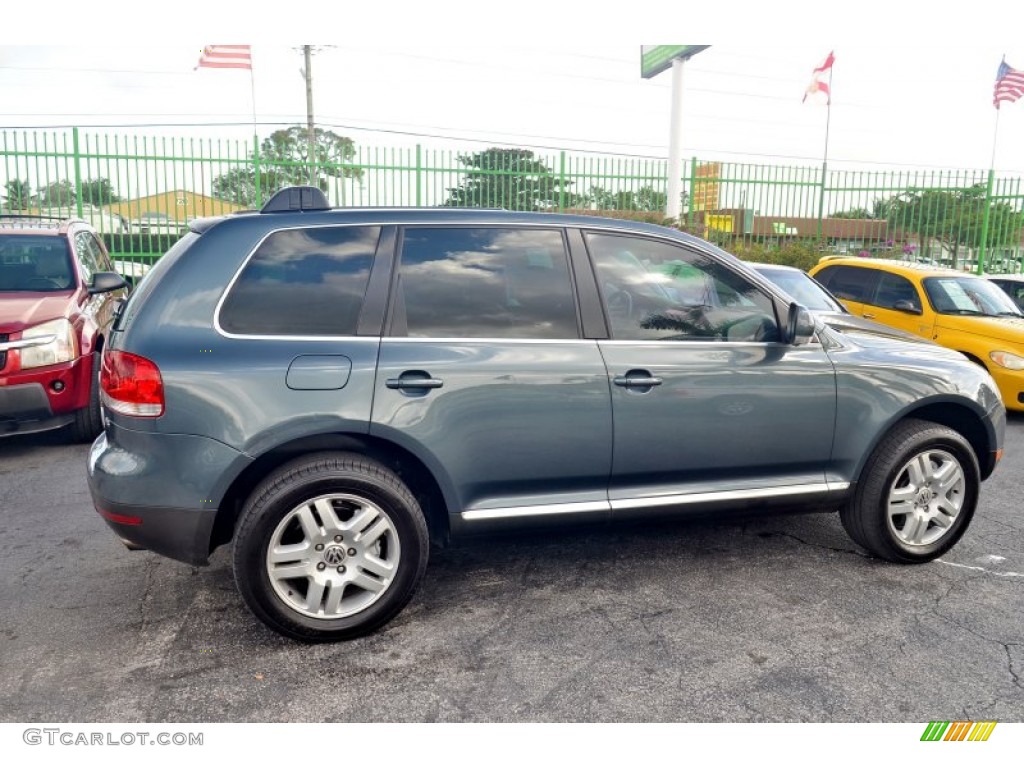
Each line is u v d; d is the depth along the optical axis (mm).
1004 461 6484
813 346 3926
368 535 3307
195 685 3027
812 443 3908
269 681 3055
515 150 15906
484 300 3498
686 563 4188
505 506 3520
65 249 7059
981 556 4332
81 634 3420
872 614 3623
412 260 3467
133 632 3439
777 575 4039
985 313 8633
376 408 3262
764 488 3885
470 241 3561
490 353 3418
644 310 3713
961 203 17812
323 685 3029
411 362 3318
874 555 4289
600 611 3635
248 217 3391
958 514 4188
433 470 3373
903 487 4113
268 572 3186
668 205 16938
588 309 3617
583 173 16438
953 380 4141
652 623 3523
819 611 3648
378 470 3314
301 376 3195
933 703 2934
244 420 3139
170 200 15055
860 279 9602
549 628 3473
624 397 3572
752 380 3764
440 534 3604
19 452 6340
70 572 4059
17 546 4398
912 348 4258
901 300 9016
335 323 3318
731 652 3277
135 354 3145
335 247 3414
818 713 2865
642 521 3719
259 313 3262
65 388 6039
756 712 2871
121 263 13922
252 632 3443
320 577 3271
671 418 3650
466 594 3807
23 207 13922
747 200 17312
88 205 14148
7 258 6855
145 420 3119
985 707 2912
